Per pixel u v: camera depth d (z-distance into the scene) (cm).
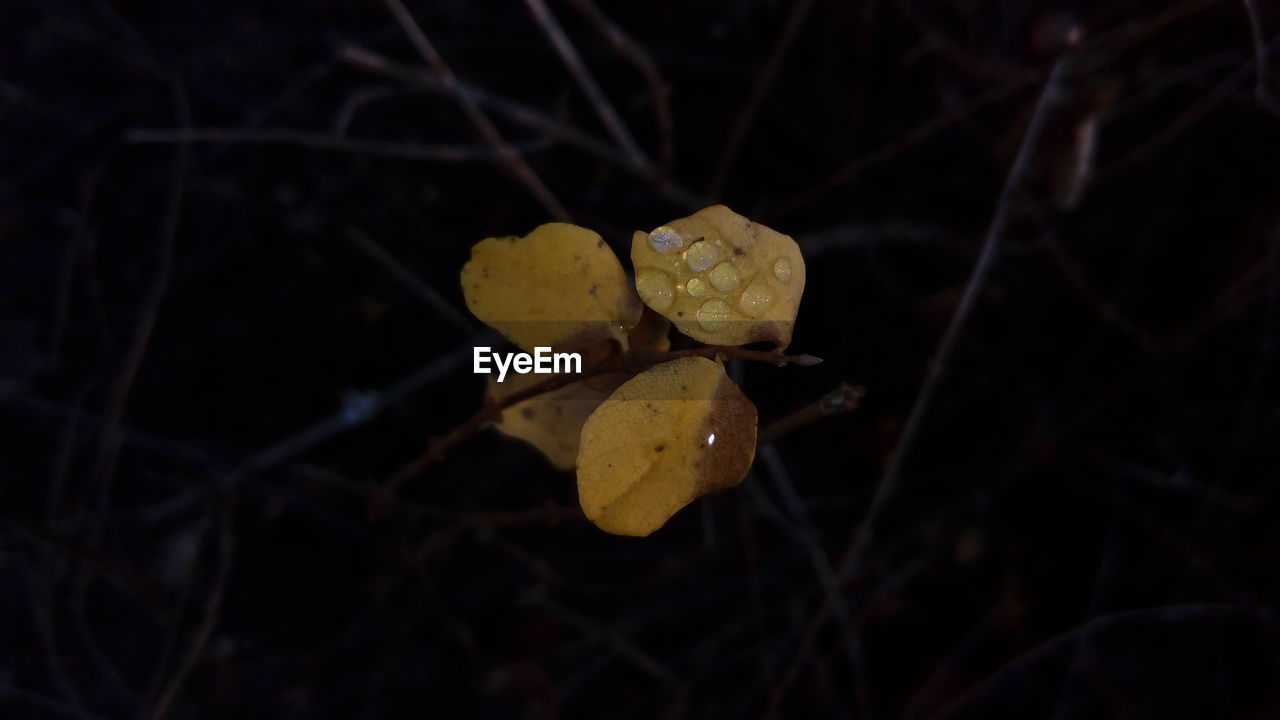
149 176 41
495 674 37
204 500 38
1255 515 35
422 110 41
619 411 22
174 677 36
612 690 37
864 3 38
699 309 22
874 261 38
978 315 37
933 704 35
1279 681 33
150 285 40
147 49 41
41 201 40
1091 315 37
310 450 39
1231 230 35
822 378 38
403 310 40
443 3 41
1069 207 36
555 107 41
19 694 36
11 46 41
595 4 41
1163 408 36
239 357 40
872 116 39
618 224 40
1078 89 35
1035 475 37
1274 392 34
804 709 36
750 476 38
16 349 39
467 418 39
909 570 37
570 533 39
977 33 38
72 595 37
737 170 39
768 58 40
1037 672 35
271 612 38
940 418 38
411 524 38
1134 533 36
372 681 37
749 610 38
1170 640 35
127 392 39
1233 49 35
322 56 42
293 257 40
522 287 23
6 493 38
